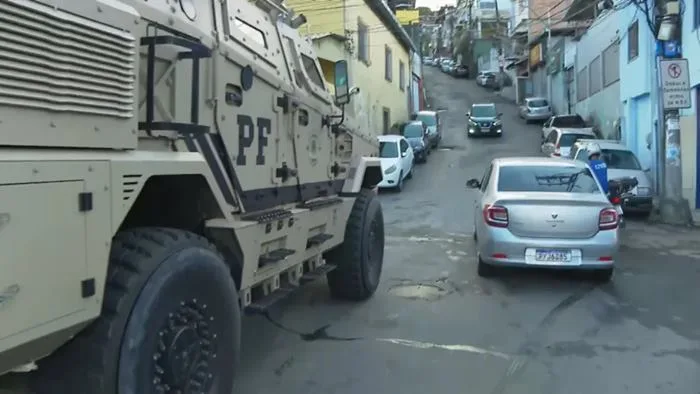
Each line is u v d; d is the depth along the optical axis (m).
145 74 3.39
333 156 6.42
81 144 2.66
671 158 13.56
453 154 28.14
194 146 3.80
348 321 6.30
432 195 17.88
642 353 5.36
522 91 49.69
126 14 2.96
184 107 3.78
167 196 3.83
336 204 6.23
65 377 2.83
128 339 2.86
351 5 25.52
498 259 7.49
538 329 6.03
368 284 7.03
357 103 26.31
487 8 70.44
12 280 2.29
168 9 3.58
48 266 2.44
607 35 26.41
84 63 2.66
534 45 47.53
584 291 7.48
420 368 5.01
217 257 3.55
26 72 2.37
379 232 7.51
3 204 2.24
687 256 9.70
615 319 6.36
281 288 5.11
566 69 36.75
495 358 5.23
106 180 2.74
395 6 48.44
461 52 72.44
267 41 5.04
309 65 6.12
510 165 8.46
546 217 7.32
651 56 17.58
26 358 2.55
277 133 4.99
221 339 3.59
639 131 20.38
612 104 25.44
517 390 4.57
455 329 6.03
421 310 6.70
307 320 6.35
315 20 24.47
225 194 4.09
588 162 10.83
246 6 4.79
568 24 36.91
